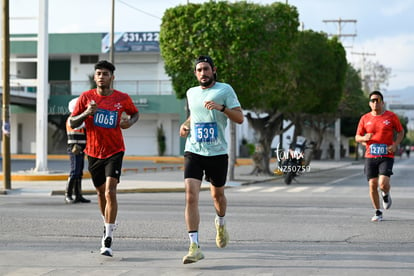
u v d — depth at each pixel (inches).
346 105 3238.2
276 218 727.7
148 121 3280.0
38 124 1496.1
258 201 971.3
